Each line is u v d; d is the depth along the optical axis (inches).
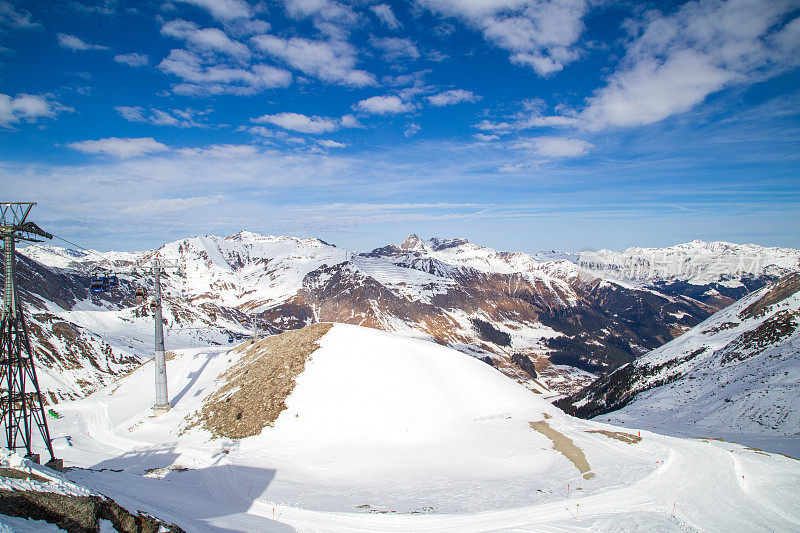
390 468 1578.5
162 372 2315.5
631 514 1120.8
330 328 2719.0
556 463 1537.9
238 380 2395.4
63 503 690.2
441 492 1316.4
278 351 2591.0
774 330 4116.6
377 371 2260.1
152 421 2204.7
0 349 1277.1
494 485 1363.2
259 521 1059.9
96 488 949.8
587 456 1571.1
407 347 2527.1
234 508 1170.0
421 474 1508.4
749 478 1386.6
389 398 2081.7
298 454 1720.0
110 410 2561.5
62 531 635.5
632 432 1898.4
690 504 1196.5
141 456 1731.1
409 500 1253.7
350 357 2378.2
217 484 1376.7
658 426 3181.6
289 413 1993.1
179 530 838.5
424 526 1067.9
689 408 3484.3
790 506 1214.3
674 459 1523.1
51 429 2246.6
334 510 1170.0
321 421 1942.7
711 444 1720.0
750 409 2957.7
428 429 1908.2
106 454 1800.0
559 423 2012.8
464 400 2170.3
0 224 1282.0
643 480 1342.3
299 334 2738.7
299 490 1359.5
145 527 784.9
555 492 1277.1
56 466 1307.8
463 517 1111.0
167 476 1451.8
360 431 1879.9
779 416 2731.3
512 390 2351.1
